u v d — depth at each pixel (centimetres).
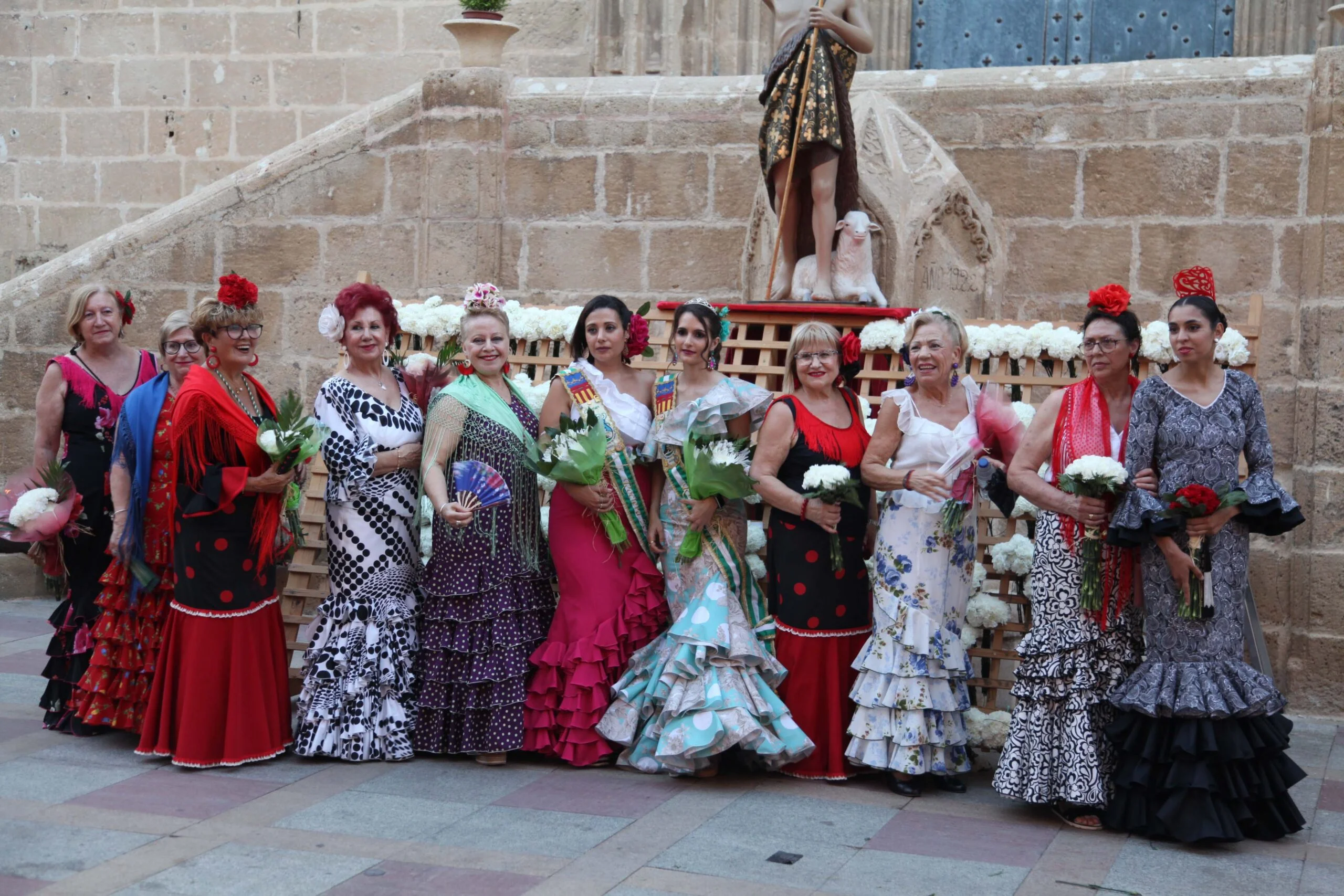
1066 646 455
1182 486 445
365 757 513
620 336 523
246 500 509
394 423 525
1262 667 639
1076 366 600
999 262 774
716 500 502
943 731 488
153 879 386
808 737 495
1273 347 715
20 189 1160
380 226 866
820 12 643
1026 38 1034
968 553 496
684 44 999
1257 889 396
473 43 863
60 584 567
